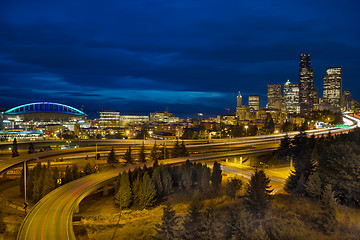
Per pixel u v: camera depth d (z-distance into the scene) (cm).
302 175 6994
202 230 4397
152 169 8806
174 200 7562
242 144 15200
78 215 5841
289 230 4512
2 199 7519
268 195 6294
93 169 9438
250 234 4306
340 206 5512
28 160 9756
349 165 5859
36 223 4878
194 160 10881
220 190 8206
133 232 5150
